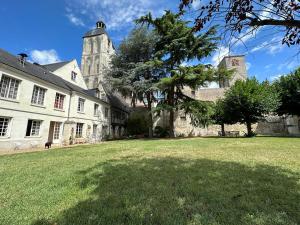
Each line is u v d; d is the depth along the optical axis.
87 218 2.74
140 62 22.53
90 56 47.97
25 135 13.94
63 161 7.30
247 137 19.73
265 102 18.58
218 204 3.14
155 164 6.24
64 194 3.67
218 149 9.97
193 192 3.67
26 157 8.74
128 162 6.68
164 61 21.55
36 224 2.59
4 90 12.60
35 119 14.92
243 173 4.93
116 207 3.09
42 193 3.74
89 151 10.47
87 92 23.72
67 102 18.89
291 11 2.57
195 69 18.70
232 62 41.81
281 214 2.78
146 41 23.42
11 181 4.56
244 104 19.28
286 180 4.32
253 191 3.68
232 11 2.84
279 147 10.33
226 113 21.31
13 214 2.87
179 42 19.47
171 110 20.77
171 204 3.17
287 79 21.98
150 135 24.70
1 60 12.23
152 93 23.31
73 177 4.83
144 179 4.54
